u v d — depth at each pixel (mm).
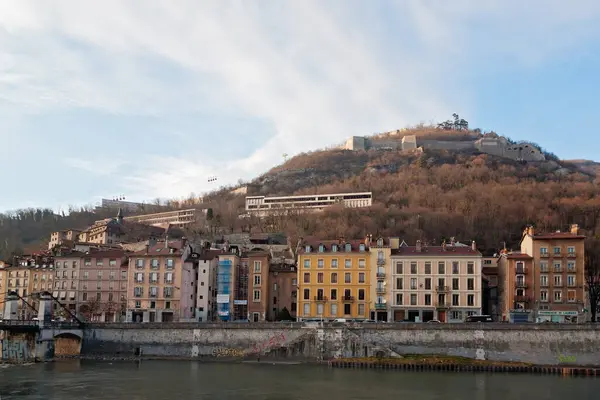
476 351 123125
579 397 91562
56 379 105750
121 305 177000
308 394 93000
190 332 135000
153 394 92500
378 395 92438
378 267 157375
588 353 119062
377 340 127000
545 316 149750
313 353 128250
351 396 91625
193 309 172500
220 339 133500
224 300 168000
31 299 195750
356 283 157875
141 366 122250
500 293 169500
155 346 136000
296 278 171750
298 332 130750
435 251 157750
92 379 105875
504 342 122562
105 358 133250
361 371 116000
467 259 153375
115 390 95562
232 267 169250
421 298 154000
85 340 139000
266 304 168500
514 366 116625
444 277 153625
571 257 153750
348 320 150625
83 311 178500
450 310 152000
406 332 126500
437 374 112688
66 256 183125
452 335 124750
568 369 114125
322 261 160750
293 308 170750
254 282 169375
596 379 108062
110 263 180750
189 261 172625
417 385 101000
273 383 102375
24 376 108938
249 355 131250
